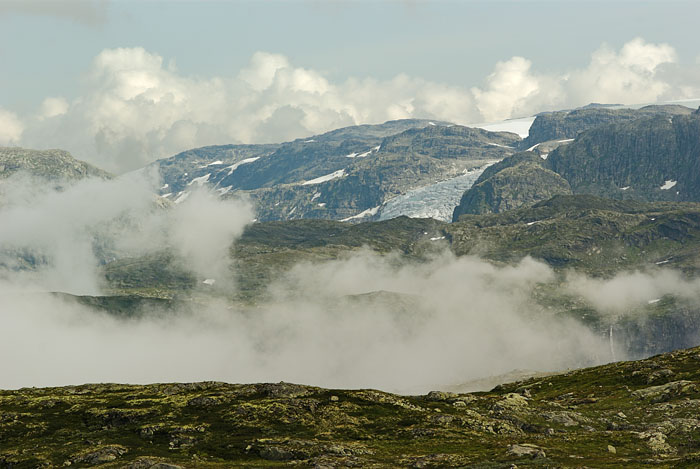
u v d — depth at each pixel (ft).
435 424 384.68
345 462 313.94
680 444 330.13
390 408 419.95
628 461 294.66
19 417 428.56
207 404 433.89
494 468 289.74
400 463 313.94
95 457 340.59
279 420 391.86
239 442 358.64
